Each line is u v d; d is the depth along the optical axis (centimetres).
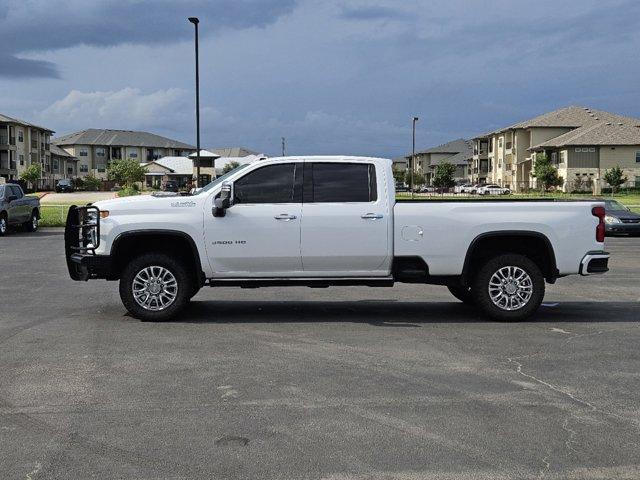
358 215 848
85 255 857
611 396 544
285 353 686
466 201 863
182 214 847
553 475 395
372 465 407
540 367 633
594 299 1061
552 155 7988
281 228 846
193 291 918
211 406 517
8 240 2245
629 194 6931
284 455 422
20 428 470
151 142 12606
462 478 390
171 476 392
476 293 864
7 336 768
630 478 392
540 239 862
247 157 11281
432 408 512
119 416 494
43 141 9856
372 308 966
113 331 796
